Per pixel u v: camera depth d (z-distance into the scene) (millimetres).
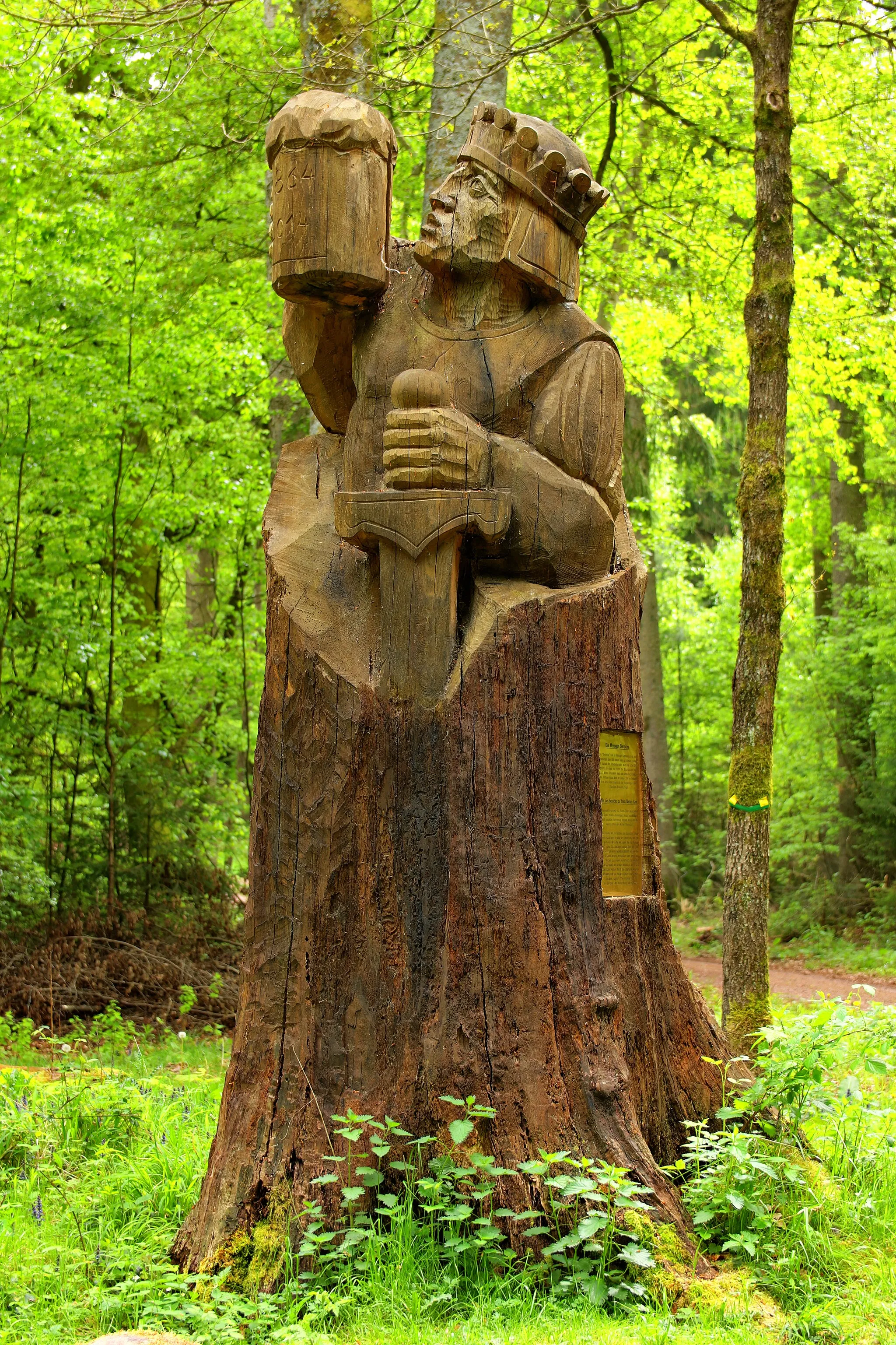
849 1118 5176
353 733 4348
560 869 4383
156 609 14562
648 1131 4555
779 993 12398
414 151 11078
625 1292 3812
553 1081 4184
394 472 4398
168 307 11906
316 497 4973
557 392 4621
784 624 20719
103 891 12312
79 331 12148
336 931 4301
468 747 4293
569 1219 4023
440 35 7773
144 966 10531
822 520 21344
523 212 4559
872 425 12961
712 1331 3541
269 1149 4180
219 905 12820
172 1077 7328
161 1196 4781
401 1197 4070
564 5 10266
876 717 17234
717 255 12227
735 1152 4188
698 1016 4969
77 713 12195
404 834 4328
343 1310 3607
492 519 4340
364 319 4719
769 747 6176
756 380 6352
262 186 12742
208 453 13188
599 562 4676
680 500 24672
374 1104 4180
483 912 4219
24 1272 4023
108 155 11656
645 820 4855
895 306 11758
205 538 14070
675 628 25016
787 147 6414
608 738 4688
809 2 10055
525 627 4383
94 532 12555
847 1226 4414
